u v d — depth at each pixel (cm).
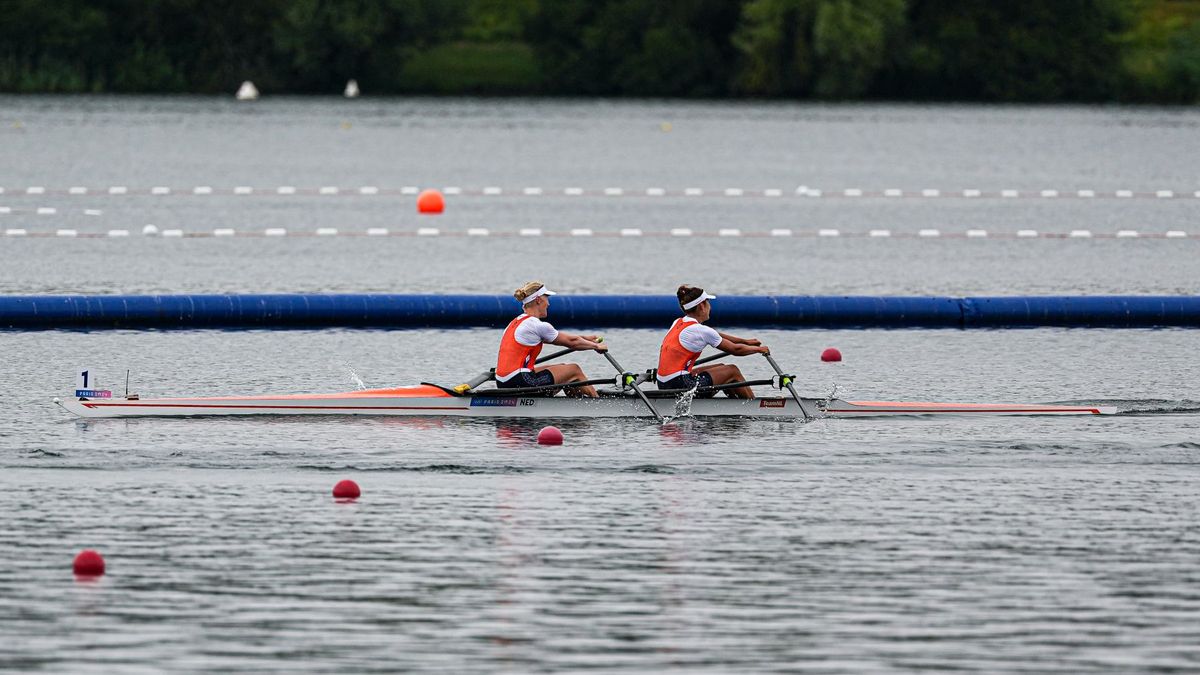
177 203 18725
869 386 8812
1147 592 5119
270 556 5422
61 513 5928
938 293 12562
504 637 4656
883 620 4834
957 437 7388
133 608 4884
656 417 7625
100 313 10562
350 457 6856
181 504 6081
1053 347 10212
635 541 5644
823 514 6031
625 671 4400
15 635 4638
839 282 13100
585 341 7744
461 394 7675
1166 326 11119
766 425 7619
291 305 10769
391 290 12306
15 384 8488
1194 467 6831
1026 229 17212
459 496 6247
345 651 4531
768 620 4822
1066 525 5891
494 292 12256
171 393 8331
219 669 4384
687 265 14062
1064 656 4547
